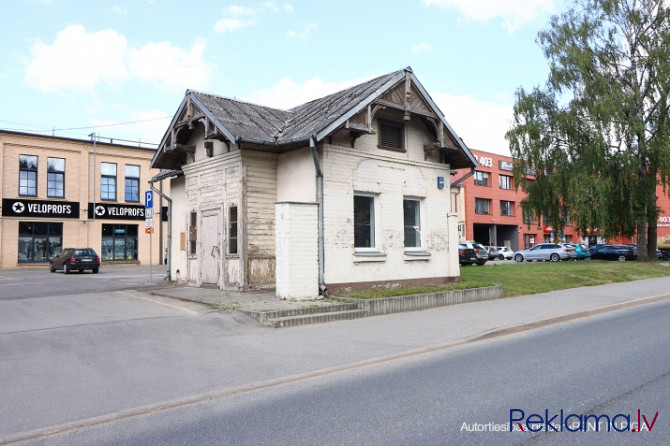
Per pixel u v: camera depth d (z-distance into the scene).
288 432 4.55
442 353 7.95
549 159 29.53
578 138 28.44
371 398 5.54
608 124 26.77
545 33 29.98
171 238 17.52
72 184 35.16
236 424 4.82
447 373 6.59
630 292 15.94
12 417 4.98
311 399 5.58
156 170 39.19
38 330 8.52
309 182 12.86
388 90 13.42
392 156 14.38
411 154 15.02
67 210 34.72
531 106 29.81
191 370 6.69
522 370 6.61
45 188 34.06
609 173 28.08
